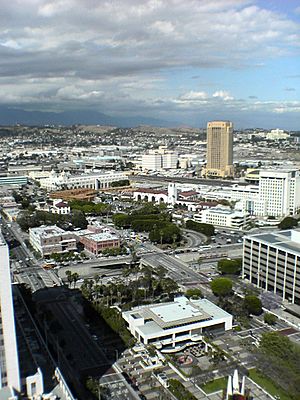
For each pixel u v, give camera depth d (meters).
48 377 193.62
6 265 167.50
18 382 174.75
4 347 171.62
